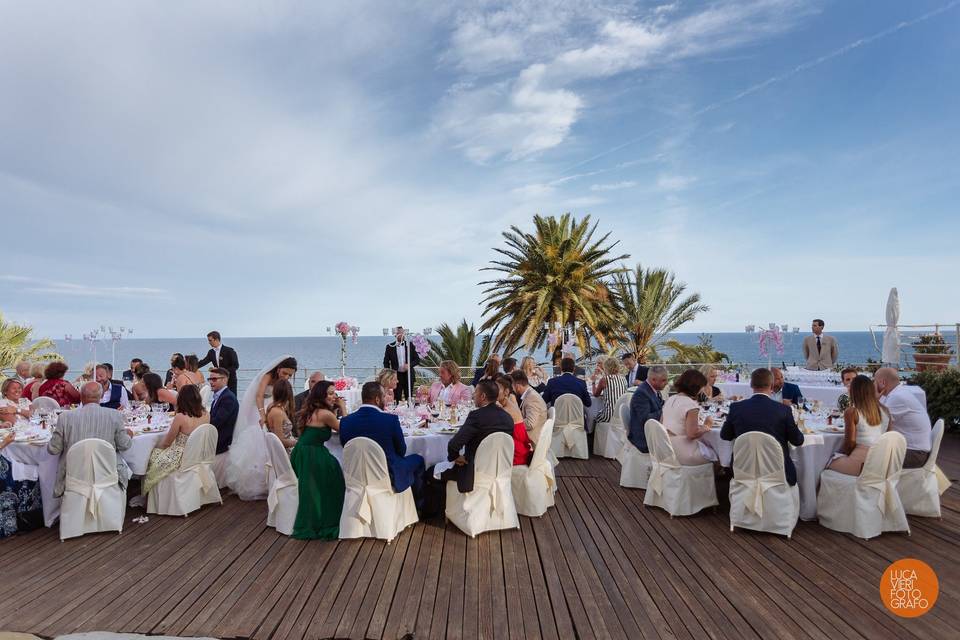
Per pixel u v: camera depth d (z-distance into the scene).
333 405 5.11
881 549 4.40
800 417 5.50
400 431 4.85
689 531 4.89
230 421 6.39
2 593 3.77
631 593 3.70
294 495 4.97
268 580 3.95
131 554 4.47
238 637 3.17
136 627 3.28
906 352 11.55
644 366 10.08
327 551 4.49
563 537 4.77
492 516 4.89
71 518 4.83
